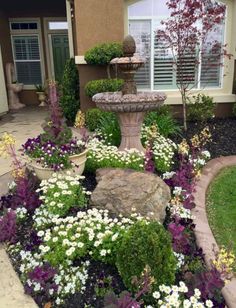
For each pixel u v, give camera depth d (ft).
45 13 38.34
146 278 7.14
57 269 8.68
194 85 25.77
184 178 13.14
